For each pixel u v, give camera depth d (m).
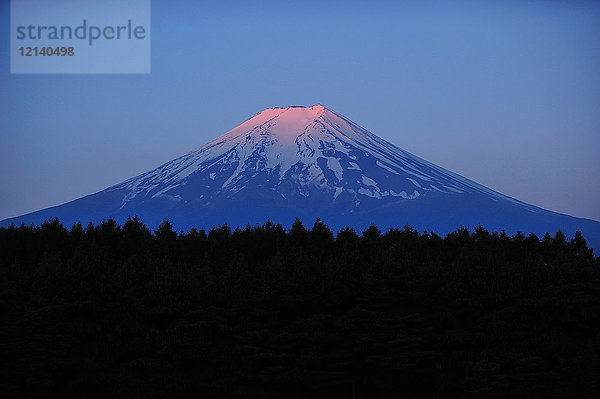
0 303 57.06
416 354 56.28
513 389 54.31
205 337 57.06
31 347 54.28
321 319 57.59
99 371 55.66
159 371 55.59
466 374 57.25
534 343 57.53
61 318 56.50
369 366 57.91
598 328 58.16
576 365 54.84
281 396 57.16
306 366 55.75
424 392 58.91
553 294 58.53
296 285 58.66
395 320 57.59
